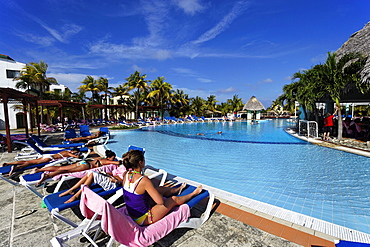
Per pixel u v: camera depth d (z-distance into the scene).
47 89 33.28
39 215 2.97
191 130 18.02
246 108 34.28
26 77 23.66
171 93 35.31
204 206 3.19
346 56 8.50
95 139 9.52
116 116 38.50
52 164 4.66
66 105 17.66
